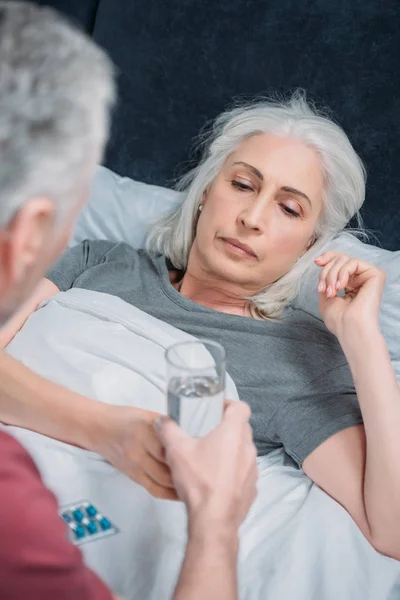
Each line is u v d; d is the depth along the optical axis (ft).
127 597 3.90
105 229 6.72
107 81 2.23
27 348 5.05
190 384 3.18
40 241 2.19
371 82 6.15
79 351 4.99
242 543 4.40
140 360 4.91
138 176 7.33
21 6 2.18
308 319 5.42
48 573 2.14
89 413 4.15
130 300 5.69
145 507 4.20
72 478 4.30
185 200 6.02
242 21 6.58
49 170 2.06
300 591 4.19
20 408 4.37
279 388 5.03
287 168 5.41
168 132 7.09
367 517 4.45
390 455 4.35
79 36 2.21
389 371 4.55
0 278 2.18
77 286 5.74
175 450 3.00
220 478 2.94
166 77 7.00
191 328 5.40
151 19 7.00
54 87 2.05
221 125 6.64
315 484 4.75
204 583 2.77
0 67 2.02
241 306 5.74
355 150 6.29
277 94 6.56
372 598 4.31
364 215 6.31
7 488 2.18
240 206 5.44
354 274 4.87
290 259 5.57
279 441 4.96
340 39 6.22
